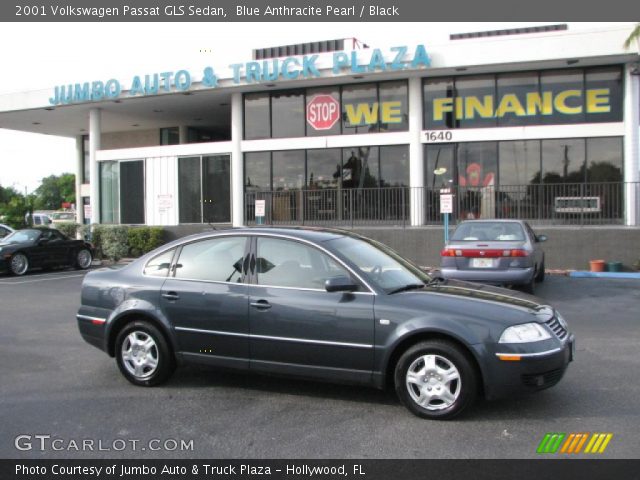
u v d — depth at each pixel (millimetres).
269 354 5414
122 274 6168
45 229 17656
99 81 20531
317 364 5246
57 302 11648
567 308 10312
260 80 18609
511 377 4711
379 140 18422
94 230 20812
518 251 10664
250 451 4363
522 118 17609
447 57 17031
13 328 9047
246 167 20016
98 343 6141
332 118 19141
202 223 20609
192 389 5852
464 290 5520
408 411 5117
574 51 16188
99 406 5371
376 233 17406
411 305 5004
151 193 21391
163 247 6152
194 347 5707
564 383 5883
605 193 16016
